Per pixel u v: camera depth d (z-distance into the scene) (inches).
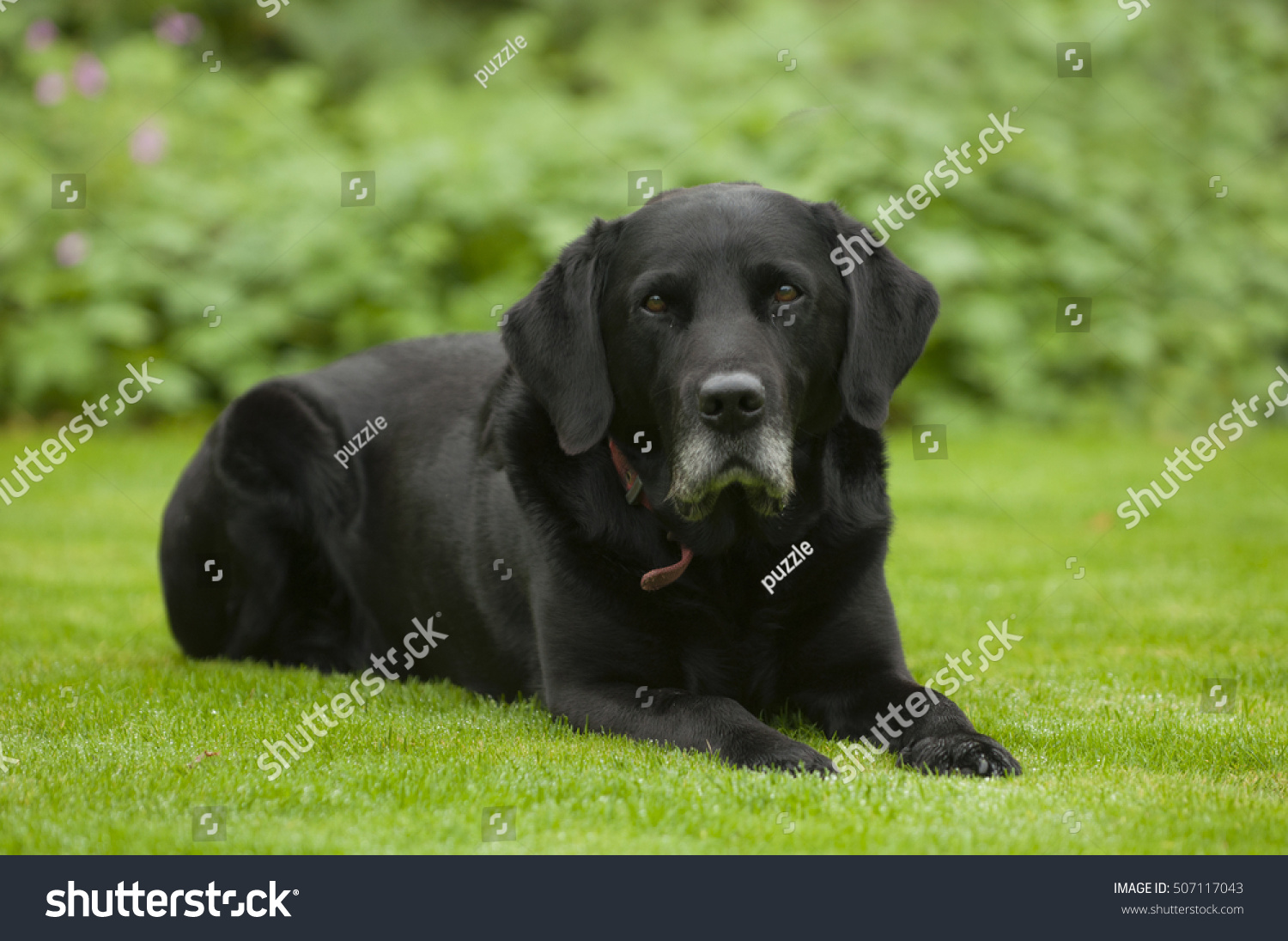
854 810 196.5
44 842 183.6
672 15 903.7
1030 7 808.3
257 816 195.2
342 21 942.4
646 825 191.2
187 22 841.5
